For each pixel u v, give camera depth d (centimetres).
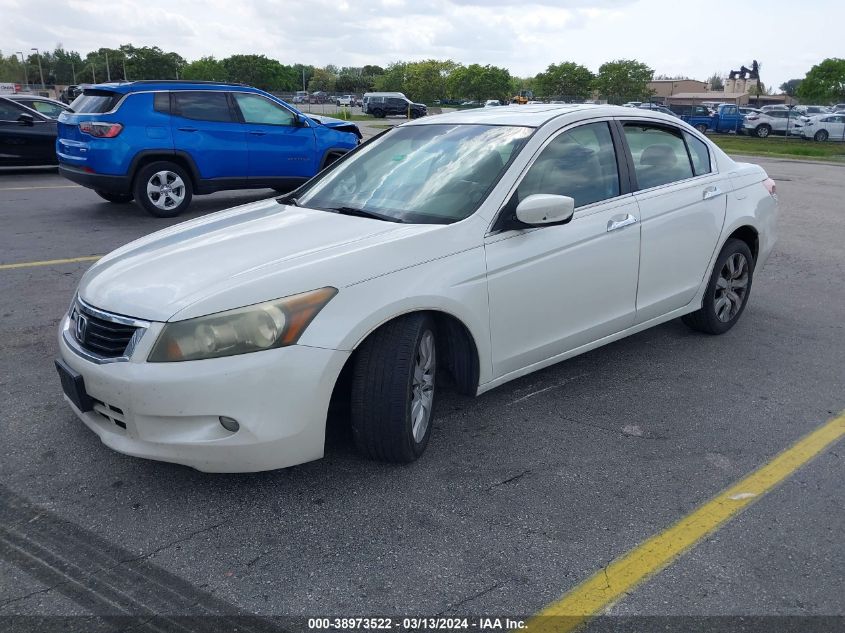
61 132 990
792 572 269
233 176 1001
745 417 399
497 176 368
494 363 360
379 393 312
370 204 383
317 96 8512
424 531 290
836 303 632
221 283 293
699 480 333
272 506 305
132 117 918
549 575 265
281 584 259
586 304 401
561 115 411
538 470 339
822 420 398
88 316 306
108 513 299
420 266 321
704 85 10088
